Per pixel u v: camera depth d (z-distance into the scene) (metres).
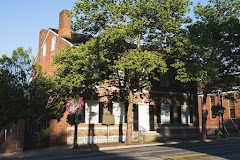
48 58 28.72
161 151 15.95
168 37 20.64
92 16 19.34
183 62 21.08
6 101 18.20
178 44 19.78
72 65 18.39
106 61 18.27
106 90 24.47
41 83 19.30
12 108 18.55
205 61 20.48
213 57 21.17
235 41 22.67
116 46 19.83
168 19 19.14
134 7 18.06
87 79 19.12
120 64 17.23
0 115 17.66
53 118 21.42
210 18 23.77
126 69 19.12
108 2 19.58
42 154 16.61
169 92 29.55
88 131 22.92
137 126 26.58
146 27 19.81
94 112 23.56
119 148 19.45
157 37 21.25
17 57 19.64
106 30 17.78
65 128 21.83
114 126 24.58
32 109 19.62
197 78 20.86
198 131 31.36
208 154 14.12
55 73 18.77
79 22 19.86
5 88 18.16
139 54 17.91
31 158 14.69
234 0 23.53
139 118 26.62
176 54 21.41
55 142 21.08
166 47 21.08
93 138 23.08
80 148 18.86
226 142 23.59
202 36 21.31
